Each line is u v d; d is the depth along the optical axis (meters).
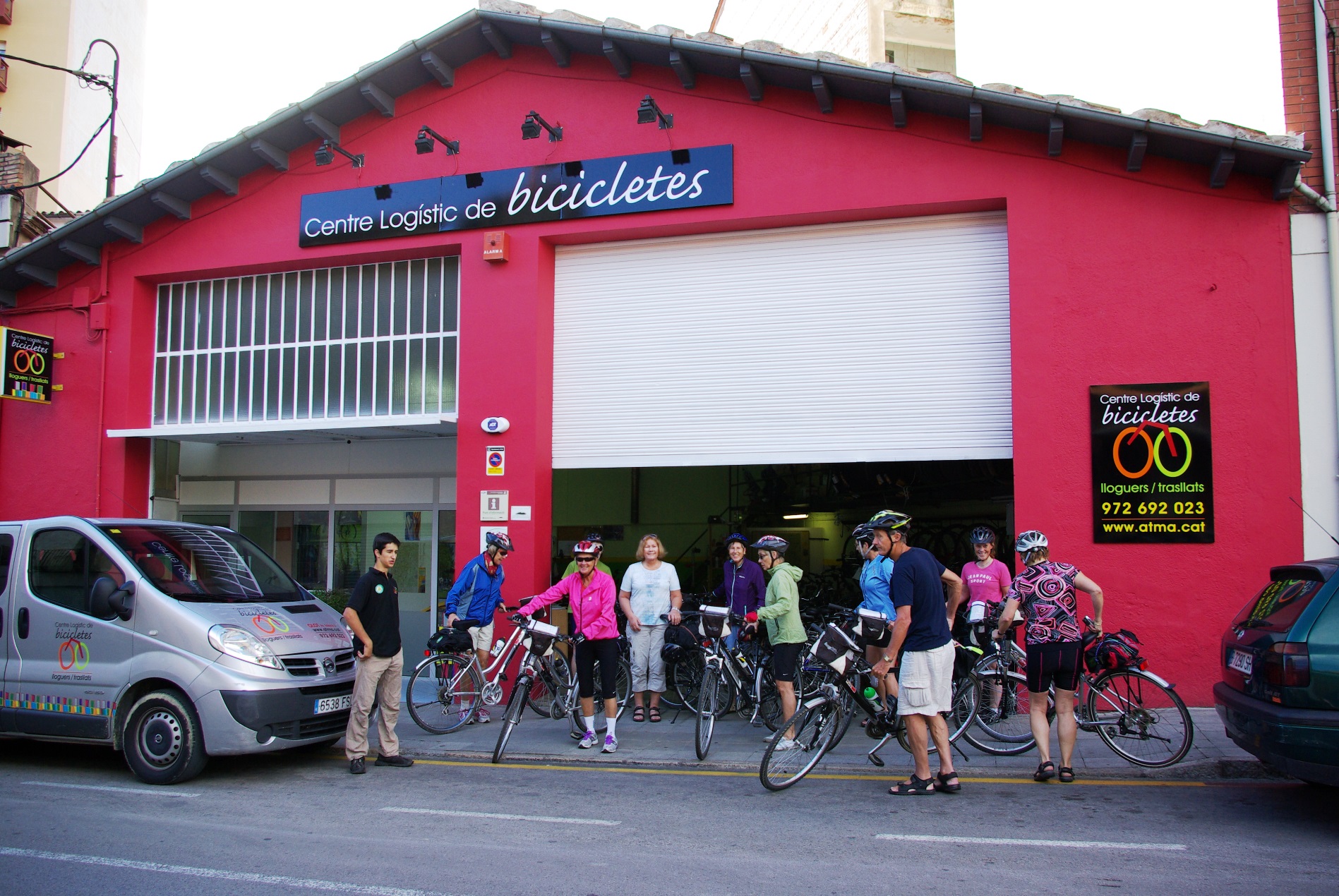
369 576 7.81
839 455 10.25
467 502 10.94
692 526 17.19
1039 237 9.52
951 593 8.70
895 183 9.94
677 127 10.66
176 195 12.24
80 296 12.71
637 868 5.16
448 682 9.38
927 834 5.79
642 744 8.72
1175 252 9.19
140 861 5.29
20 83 23.56
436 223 11.38
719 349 10.75
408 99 11.68
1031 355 9.47
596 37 10.52
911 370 10.12
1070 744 7.08
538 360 10.91
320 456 13.17
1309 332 8.87
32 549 8.02
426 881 4.94
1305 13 9.30
